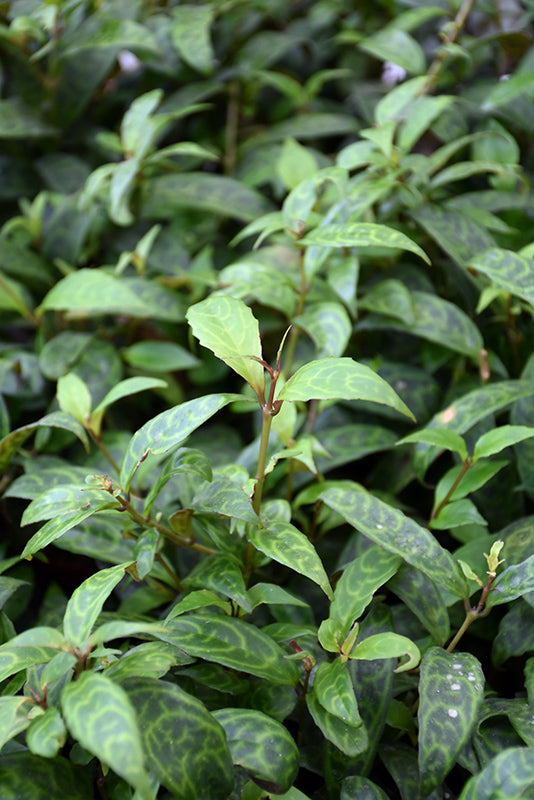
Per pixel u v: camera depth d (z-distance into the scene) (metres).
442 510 1.08
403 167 1.19
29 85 1.42
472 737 0.99
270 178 1.38
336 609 1.00
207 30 1.39
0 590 1.06
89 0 1.41
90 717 0.88
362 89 1.48
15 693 1.01
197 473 0.99
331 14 1.61
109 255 1.36
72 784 0.97
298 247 1.14
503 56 1.49
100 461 1.19
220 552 1.05
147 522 1.02
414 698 1.04
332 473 1.24
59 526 0.99
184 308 1.26
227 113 1.53
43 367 1.22
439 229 1.19
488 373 1.16
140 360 1.25
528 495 1.15
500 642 1.04
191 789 0.94
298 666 1.01
